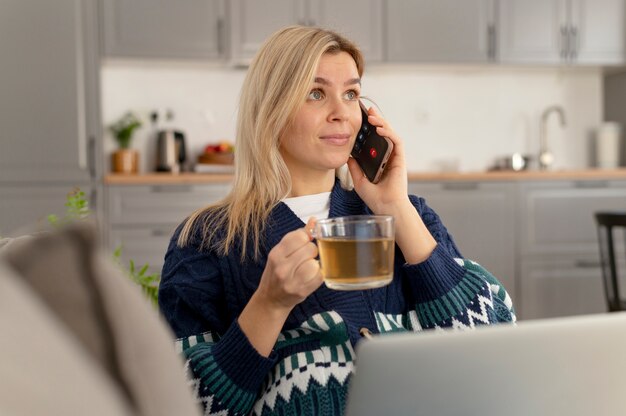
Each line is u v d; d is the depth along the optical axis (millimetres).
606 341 600
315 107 1171
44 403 287
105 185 4113
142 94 4625
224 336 1016
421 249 1155
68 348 300
